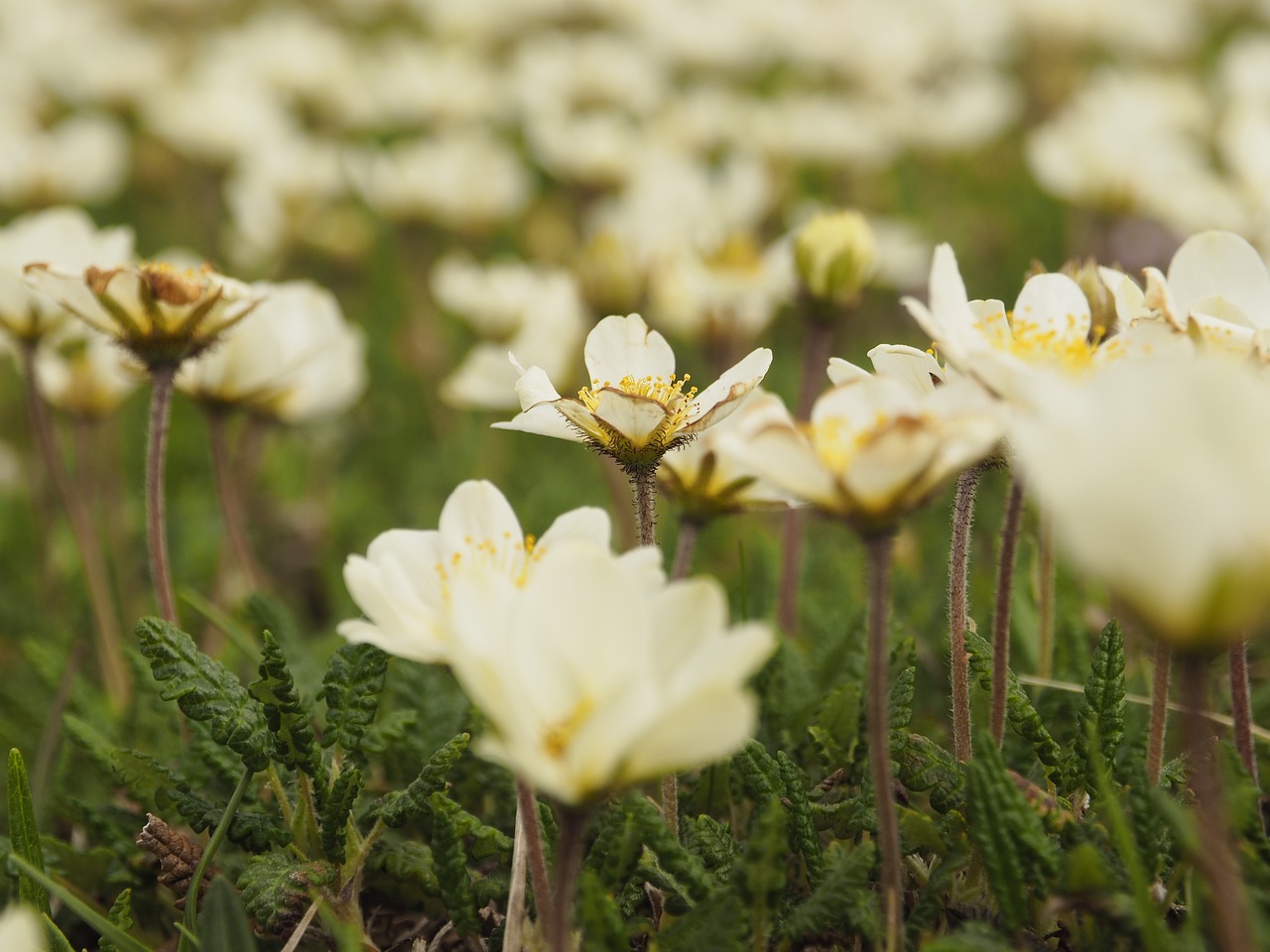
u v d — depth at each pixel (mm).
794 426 429
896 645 537
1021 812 457
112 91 1370
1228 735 516
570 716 422
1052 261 1237
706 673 417
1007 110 1520
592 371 499
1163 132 1122
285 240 1087
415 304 1101
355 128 1549
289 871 476
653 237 860
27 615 663
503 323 873
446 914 498
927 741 490
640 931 474
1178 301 498
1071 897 452
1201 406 399
